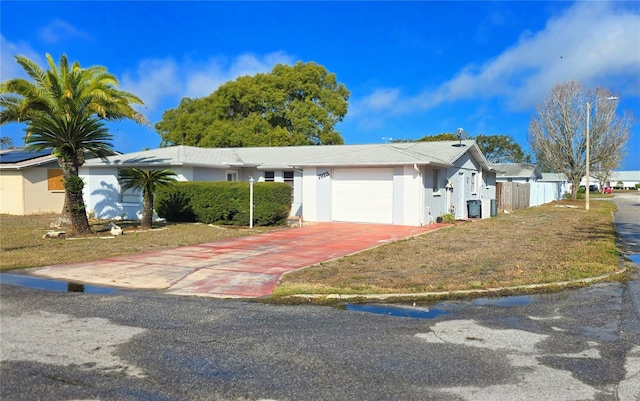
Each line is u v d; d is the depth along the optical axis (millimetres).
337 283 8766
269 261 11367
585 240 15086
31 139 15844
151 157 23000
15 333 5844
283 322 6480
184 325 6289
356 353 5320
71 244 13961
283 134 38531
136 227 18688
